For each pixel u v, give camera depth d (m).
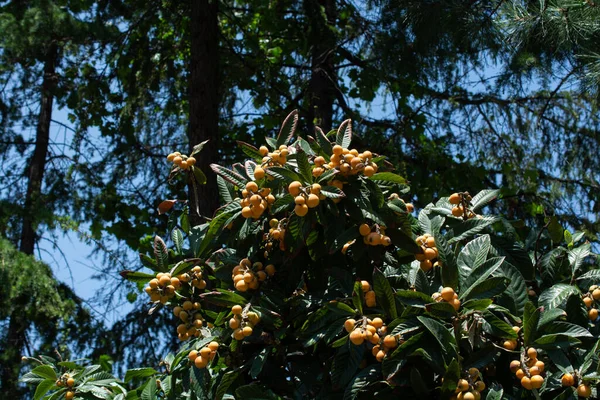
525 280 3.23
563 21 5.04
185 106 10.87
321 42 9.36
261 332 3.00
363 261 3.06
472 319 2.71
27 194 11.61
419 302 2.70
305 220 2.89
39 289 10.09
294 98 10.44
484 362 2.68
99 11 10.35
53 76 11.39
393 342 2.64
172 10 9.43
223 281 3.24
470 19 6.24
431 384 2.73
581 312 3.04
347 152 2.97
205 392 3.00
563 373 2.70
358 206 2.90
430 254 2.97
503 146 9.83
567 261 3.37
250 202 2.94
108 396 3.37
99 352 10.27
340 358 2.79
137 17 9.99
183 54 10.54
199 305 3.21
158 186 10.66
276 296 3.06
